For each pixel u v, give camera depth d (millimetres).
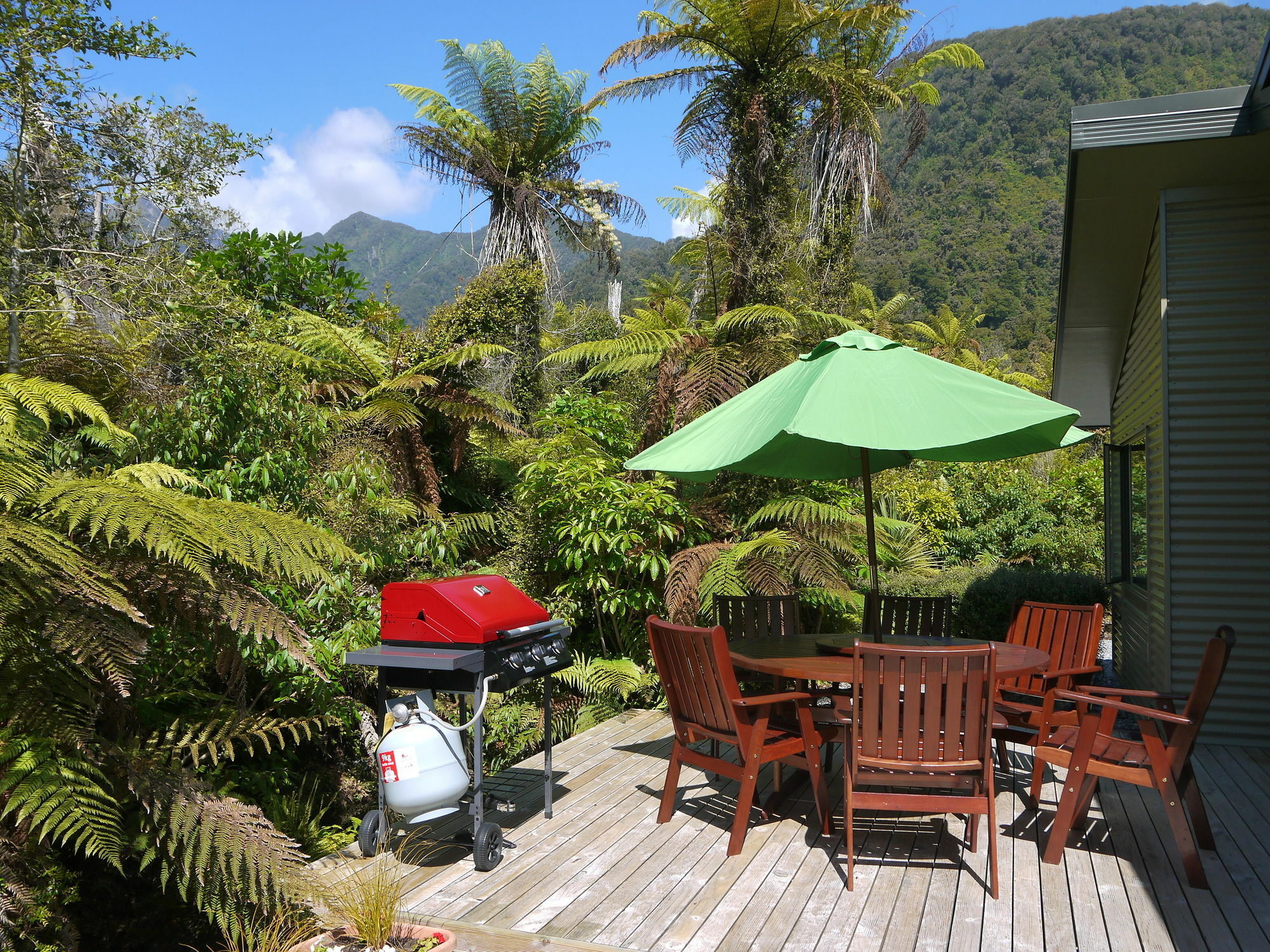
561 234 14219
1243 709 5562
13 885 3016
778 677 4598
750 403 4359
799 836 3947
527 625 3955
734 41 8953
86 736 3223
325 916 3172
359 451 6805
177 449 5242
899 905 3234
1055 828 3582
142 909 3959
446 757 3623
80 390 6012
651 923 3115
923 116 12039
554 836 3975
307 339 8594
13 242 5637
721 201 9594
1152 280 6289
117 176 6148
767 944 2953
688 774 4910
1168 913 3143
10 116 5559
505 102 13219
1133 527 7629
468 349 8844
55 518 3295
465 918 3172
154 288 5762
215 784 4363
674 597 6426
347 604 5816
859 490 8023
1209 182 5660
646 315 8781
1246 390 5637
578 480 6879
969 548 13914
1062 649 4930
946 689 3391
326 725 5418
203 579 3621
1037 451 4785
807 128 9797
